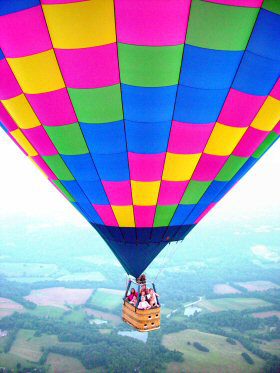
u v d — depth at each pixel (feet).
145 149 19.17
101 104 17.61
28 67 16.93
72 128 19.01
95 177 21.13
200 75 16.58
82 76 16.69
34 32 15.70
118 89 17.08
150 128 18.34
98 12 14.64
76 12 14.73
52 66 16.75
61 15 14.90
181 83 16.89
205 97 17.46
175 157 19.70
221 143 19.71
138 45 15.38
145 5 14.26
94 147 19.58
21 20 15.38
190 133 18.78
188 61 16.10
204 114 18.11
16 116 19.98
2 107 20.34
